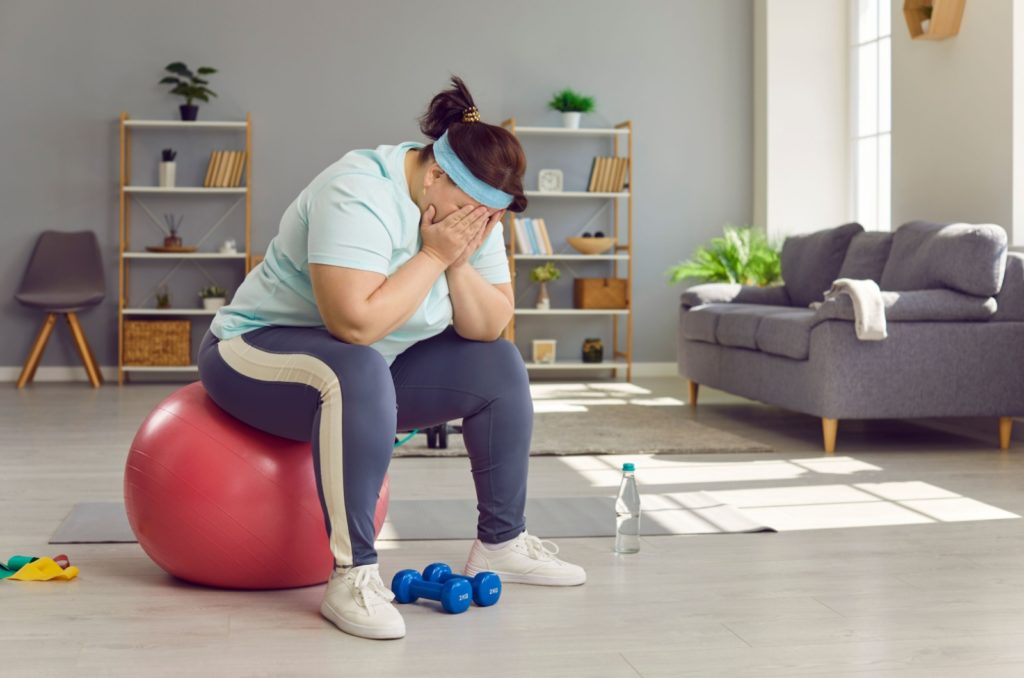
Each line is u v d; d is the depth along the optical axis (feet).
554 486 11.12
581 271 23.89
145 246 22.57
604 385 21.83
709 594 7.13
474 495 10.53
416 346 7.02
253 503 6.75
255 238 22.81
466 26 23.27
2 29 22.09
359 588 6.22
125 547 8.23
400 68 23.11
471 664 5.72
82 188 22.33
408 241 6.47
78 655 5.81
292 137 22.84
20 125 22.17
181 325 21.68
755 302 18.37
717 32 23.93
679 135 23.90
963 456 13.09
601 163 22.93
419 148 6.70
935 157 16.61
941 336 13.29
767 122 22.90
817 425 15.96
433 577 7.00
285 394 6.45
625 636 6.23
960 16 15.89
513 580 7.30
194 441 6.79
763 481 11.43
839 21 22.72
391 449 6.33
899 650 6.02
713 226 24.04
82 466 12.07
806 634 6.29
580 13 23.59
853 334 13.19
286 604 6.76
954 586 7.36
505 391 6.98
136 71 22.41
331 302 6.18
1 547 8.25
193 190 21.67
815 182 22.89
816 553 8.29
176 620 6.42
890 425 15.96
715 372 17.07
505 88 23.44
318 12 22.84
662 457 13.01
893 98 17.72
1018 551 8.38
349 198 6.21
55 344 22.31
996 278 13.23
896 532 9.03
